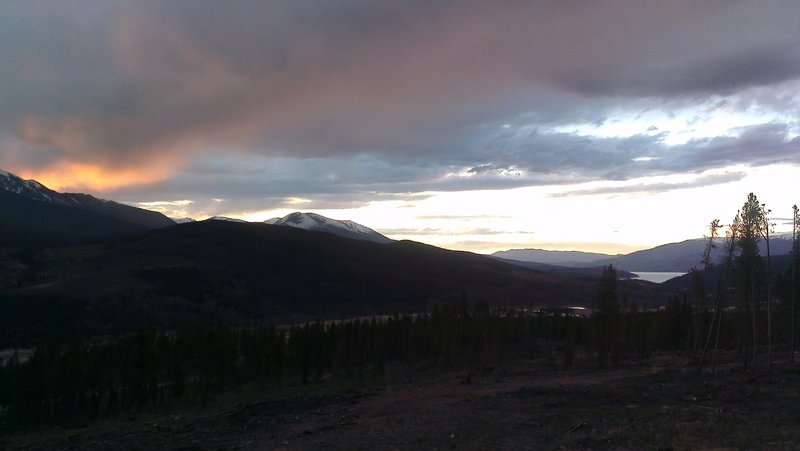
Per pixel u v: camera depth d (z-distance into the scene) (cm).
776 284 4269
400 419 2456
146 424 3036
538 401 2756
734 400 2569
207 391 4653
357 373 5084
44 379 4500
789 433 1803
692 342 5972
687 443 1698
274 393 4531
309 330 5922
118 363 5159
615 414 2309
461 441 1972
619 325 4891
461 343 5900
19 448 2492
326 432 2291
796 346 5122
